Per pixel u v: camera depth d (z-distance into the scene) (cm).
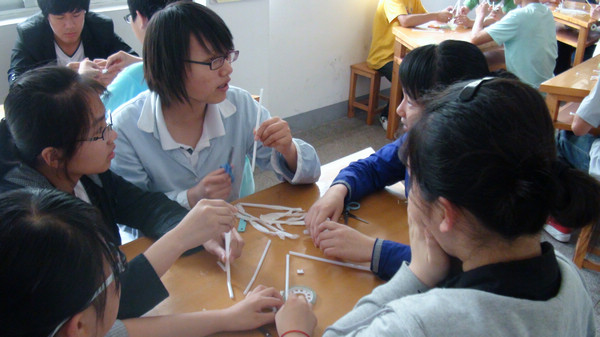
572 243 225
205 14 114
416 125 58
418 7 365
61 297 50
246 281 97
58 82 93
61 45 232
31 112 90
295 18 318
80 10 218
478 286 55
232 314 84
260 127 129
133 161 131
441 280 73
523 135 51
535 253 56
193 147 137
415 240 77
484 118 51
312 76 351
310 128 368
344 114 392
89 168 101
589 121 194
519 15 264
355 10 354
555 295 55
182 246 95
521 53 269
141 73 162
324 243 105
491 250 56
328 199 118
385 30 344
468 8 343
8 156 96
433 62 109
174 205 121
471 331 51
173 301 92
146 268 90
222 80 120
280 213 121
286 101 344
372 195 129
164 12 113
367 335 56
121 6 268
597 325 181
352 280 98
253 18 284
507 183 50
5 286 48
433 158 54
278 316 83
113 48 244
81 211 56
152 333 80
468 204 52
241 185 158
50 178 102
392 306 58
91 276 53
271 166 149
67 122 92
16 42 227
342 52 363
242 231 113
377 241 101
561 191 51
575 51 356
